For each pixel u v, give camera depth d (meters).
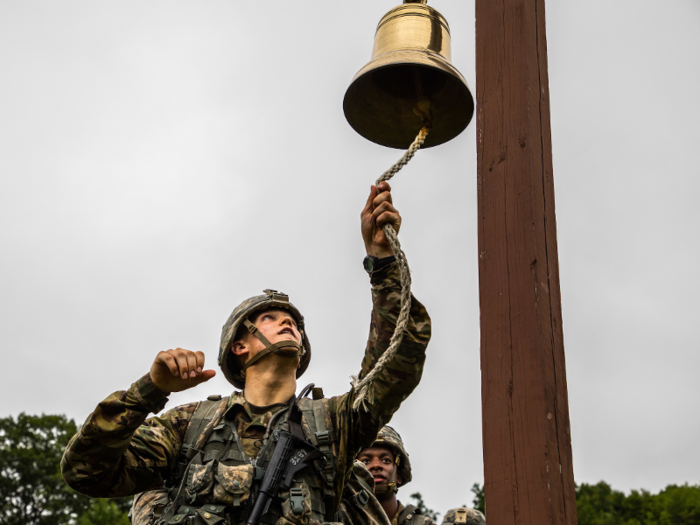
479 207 3.25
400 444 6.44
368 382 3.58
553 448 2.82
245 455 4.07
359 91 3.92
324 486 4.07
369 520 4.60
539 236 3.07
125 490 4.08
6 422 35.09
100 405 3.81
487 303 3.10
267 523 3.85
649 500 37.16
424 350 3.93
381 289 3.88
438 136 3.99
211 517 3.79
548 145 3.28
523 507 2.79
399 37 3.80
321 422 4.25
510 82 3.32
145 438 4.09
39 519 32.94
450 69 3.66
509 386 2.95
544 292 3.01
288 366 4.48
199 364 3.74
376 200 3.73
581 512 36.44
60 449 35.12
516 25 3.39
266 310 4.70
